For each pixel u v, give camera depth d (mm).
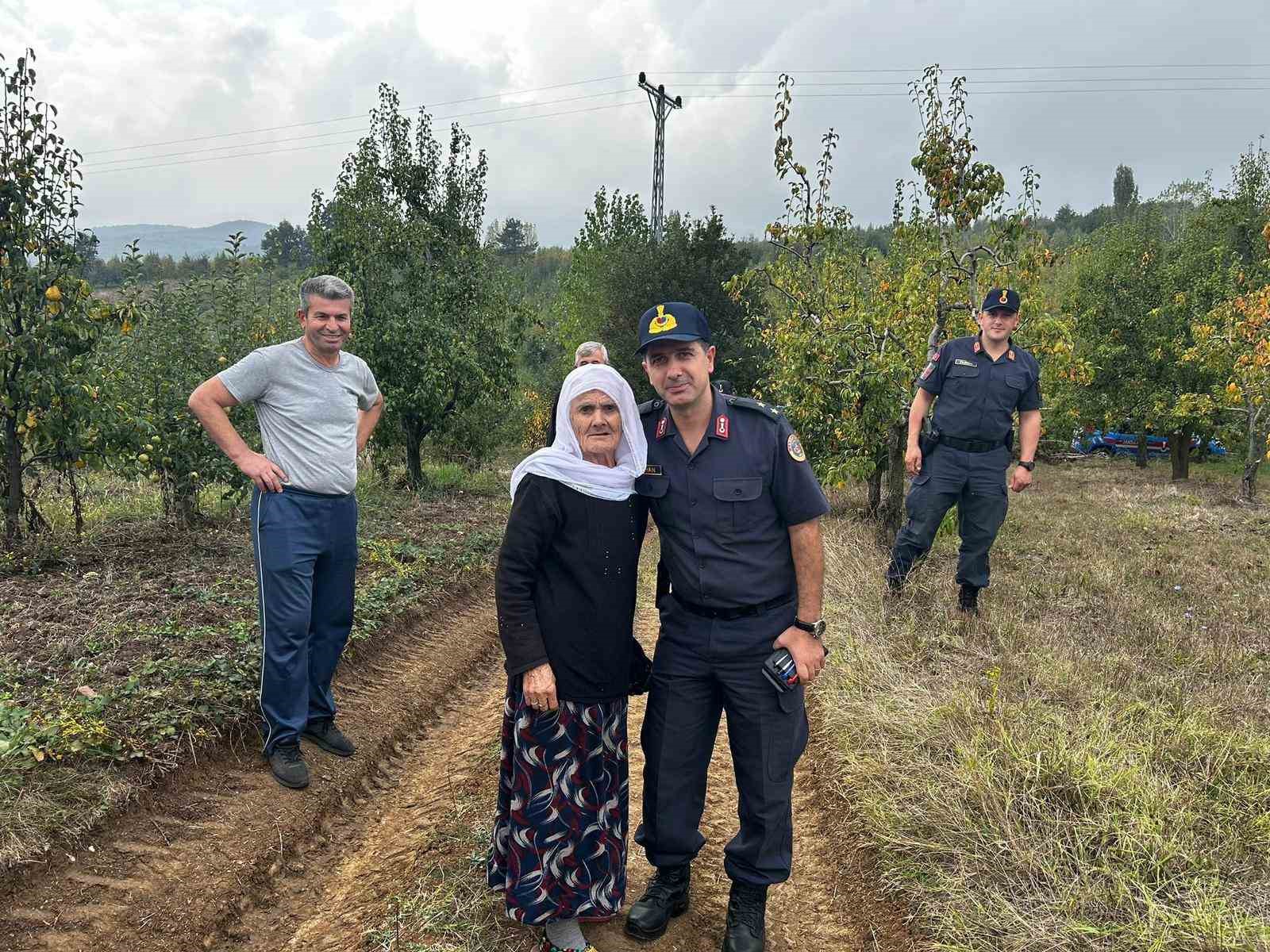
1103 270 16328
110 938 2496
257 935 2693
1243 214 16641
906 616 5508
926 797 3201
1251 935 2373
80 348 5656
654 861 2639
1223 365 12047
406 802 3584
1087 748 3357
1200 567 7176
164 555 6066
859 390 6969
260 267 8688
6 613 4555
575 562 2379
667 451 2477
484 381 10992
